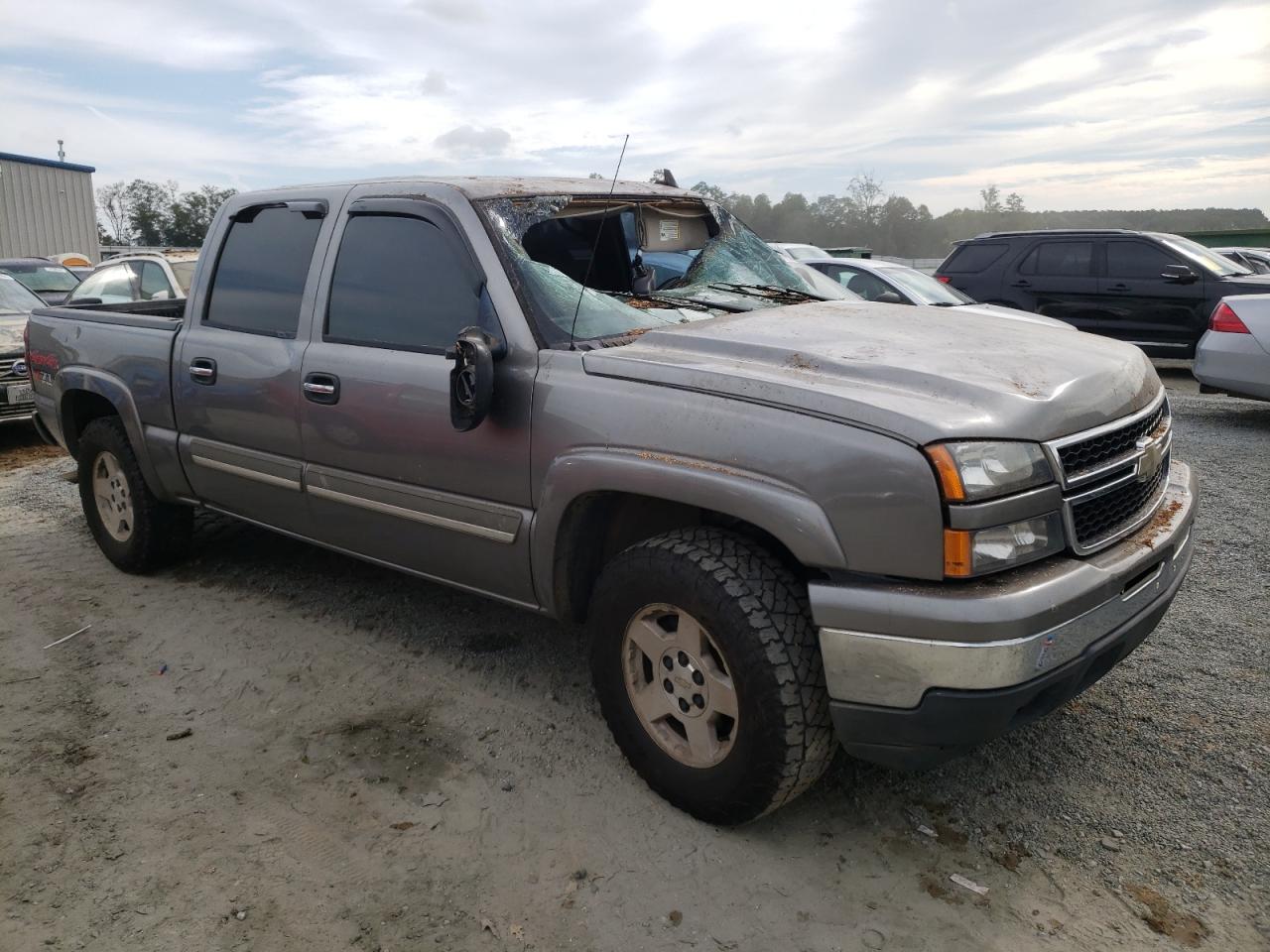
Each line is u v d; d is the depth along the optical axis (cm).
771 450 240
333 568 484
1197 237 2461
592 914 238
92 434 474
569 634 404
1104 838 264
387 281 340
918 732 229
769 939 229
